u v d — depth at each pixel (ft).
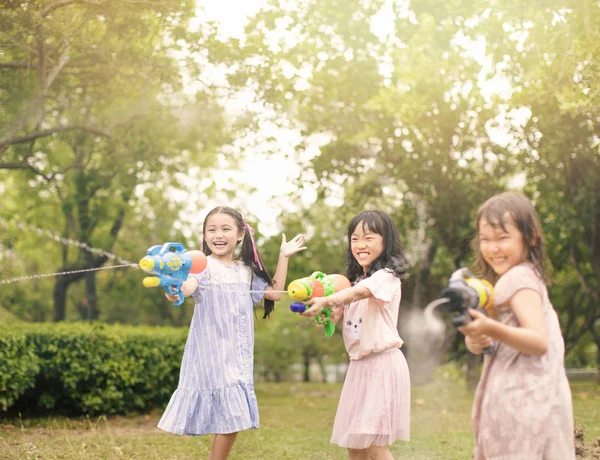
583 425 22.43
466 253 37.11
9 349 24.94
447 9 27.86
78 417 27.50
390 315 13.00
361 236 13.35
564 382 9.23
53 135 34.09
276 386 53.72
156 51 26.78
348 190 41.47
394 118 33.99
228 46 26.55
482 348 9.31
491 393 9.27
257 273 14.71
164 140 33.24
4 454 18.47
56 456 18.37
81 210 43.75
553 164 34.76
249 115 31.04
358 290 12.21
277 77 28.27
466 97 31.45
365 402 12.73
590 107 23.93
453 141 34.83
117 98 29.84
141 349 29.50
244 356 13.96
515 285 9.23
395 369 12.85
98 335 28.19
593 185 34.50
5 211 47.62
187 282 13.15
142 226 49.34
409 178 36.83
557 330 9.36
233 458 18.83
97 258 45.80
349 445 12.73
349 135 35.35
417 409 29.99
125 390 28.78
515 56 24.73
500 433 9.14
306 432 23.72
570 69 22.63
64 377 26.86
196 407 13.55
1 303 53.88
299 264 43.14
